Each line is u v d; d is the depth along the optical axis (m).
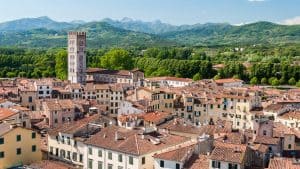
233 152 107.12
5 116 168.12
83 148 137.12
